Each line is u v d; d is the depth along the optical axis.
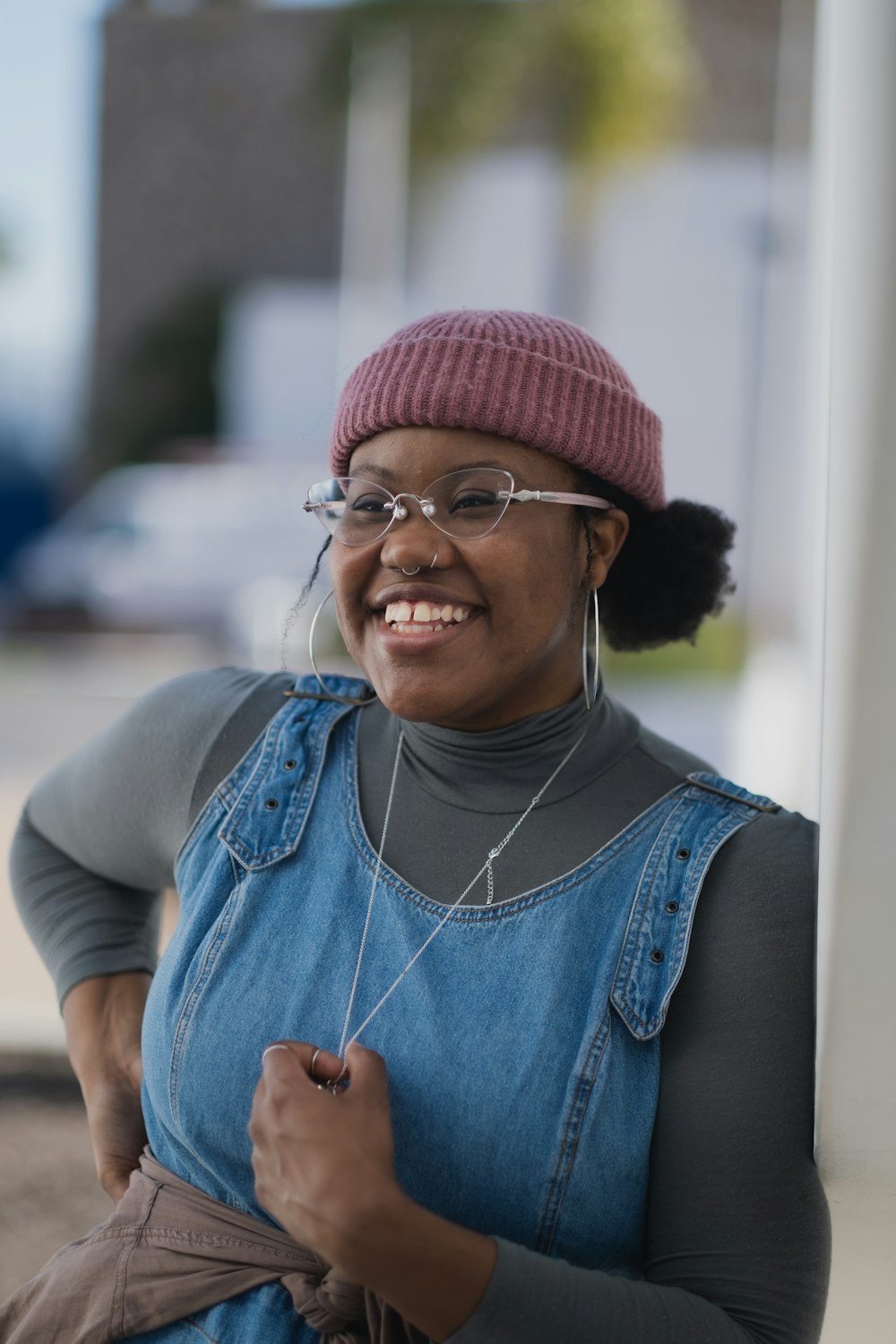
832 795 1.27
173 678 1.73
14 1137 2.94
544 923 1.35
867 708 1.23
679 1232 1.28
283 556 11.62
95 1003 1.72
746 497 13.55
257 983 1.40
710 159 13.38
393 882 1.41
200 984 1.42
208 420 18.08
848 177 1.39
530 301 13.48
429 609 1.38
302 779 1.51
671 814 1.41
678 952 1.31
